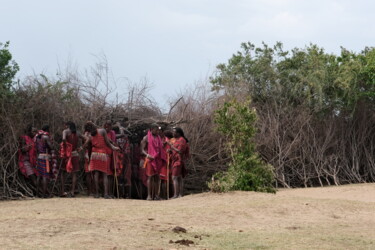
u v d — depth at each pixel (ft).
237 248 34.32
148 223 41.96
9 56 75.41
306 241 37.01
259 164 68.39
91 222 41.37
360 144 103.76
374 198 68.85
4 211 48.65
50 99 75.82
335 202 54.90
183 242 35.17
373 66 101.24
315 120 101.65
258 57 105.91
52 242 34.22
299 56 107.76
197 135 82.94
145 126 80.89
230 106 69.87
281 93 102.12
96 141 64.54
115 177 68.49
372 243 36.81
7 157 68.69
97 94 80.18
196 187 83.82
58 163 73.36
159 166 65.87
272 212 49.19
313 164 97.60
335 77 102.99
